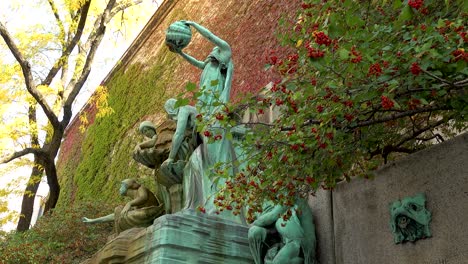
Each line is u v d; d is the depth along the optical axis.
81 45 15.30
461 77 4.89
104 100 16.44
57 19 15.18
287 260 6.59
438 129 6.72
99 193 22.09
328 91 4.85
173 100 8.51
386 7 5.55
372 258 6.15
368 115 5.61
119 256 7.02
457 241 5.26
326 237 6.96
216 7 19.53
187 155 7.99
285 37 5.82
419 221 5.63
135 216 7.92
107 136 23.73
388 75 4.62
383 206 6.17
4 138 14.75
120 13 16.91
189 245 6.54
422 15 5.11
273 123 5.64
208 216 6.87
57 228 12.62
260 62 14.82
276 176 5.55
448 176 5.53
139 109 22.06
